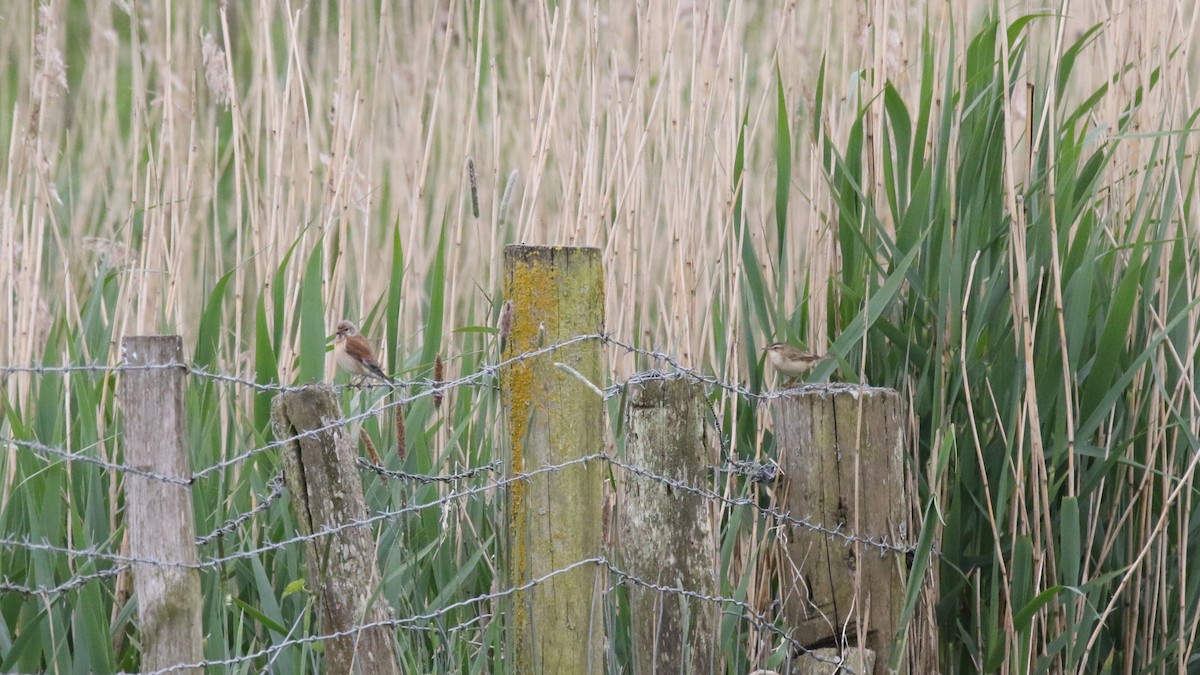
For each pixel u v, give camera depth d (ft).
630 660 36.01
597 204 45.24
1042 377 40.19
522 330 28.94
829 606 32.60
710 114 44.19
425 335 41.01
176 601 25.30
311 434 28.22
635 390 31.17
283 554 38.47
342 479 28.53
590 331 29.07
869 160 42.42
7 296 43.88
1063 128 41.63
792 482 32.86
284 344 42.39
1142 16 44.27
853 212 42.04
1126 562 42.32
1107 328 38.70
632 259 43.98
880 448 32.53
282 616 37.32
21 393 42.32
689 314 43.27
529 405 28.91
